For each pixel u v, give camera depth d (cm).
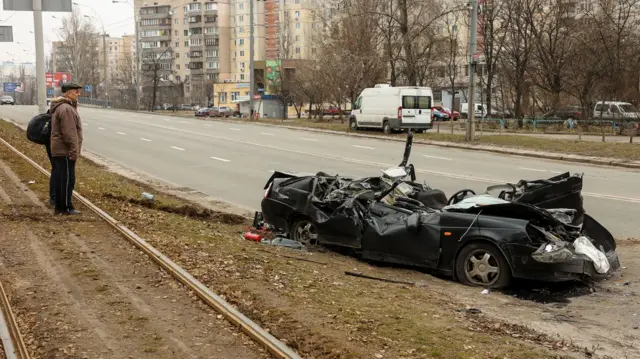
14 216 882
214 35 11519
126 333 475
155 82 8119
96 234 802
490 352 462
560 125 3925
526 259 688
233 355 442
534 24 4709
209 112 6303
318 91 5178
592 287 715
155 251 698
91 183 1310
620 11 3928
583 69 4019
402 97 3388
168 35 12431
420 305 602
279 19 11031
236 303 548
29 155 1711
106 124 4169
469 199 804
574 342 521
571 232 751
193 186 1559
